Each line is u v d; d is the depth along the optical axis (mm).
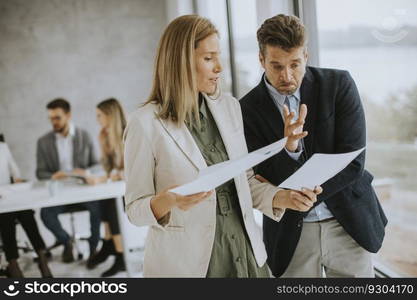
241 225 1344
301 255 1623
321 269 1637
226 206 1324
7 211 3330
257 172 1592
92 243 4031
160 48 1273
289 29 1407
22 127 5273
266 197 1408
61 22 5234
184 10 5000
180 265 1296
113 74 5371
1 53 5180
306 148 1529
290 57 1423
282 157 1508
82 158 4641
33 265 4125
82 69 5316
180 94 1240
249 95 1642
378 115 2061
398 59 1879
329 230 1582
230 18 3686
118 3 5309
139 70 5414
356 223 1513
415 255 2006
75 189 3799
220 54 1275
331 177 1325
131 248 4176
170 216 1298
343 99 1510
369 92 2086
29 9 5172
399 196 2033
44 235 4977
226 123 1360
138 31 5367
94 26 5293
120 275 3691
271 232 1641
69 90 5316
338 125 1513
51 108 4562
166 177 1264
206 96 1351
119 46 5355
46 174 4555
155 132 1263
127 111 5426
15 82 5223
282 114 1564
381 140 2074
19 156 5289
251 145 1596
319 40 2375
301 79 1473
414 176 1918
